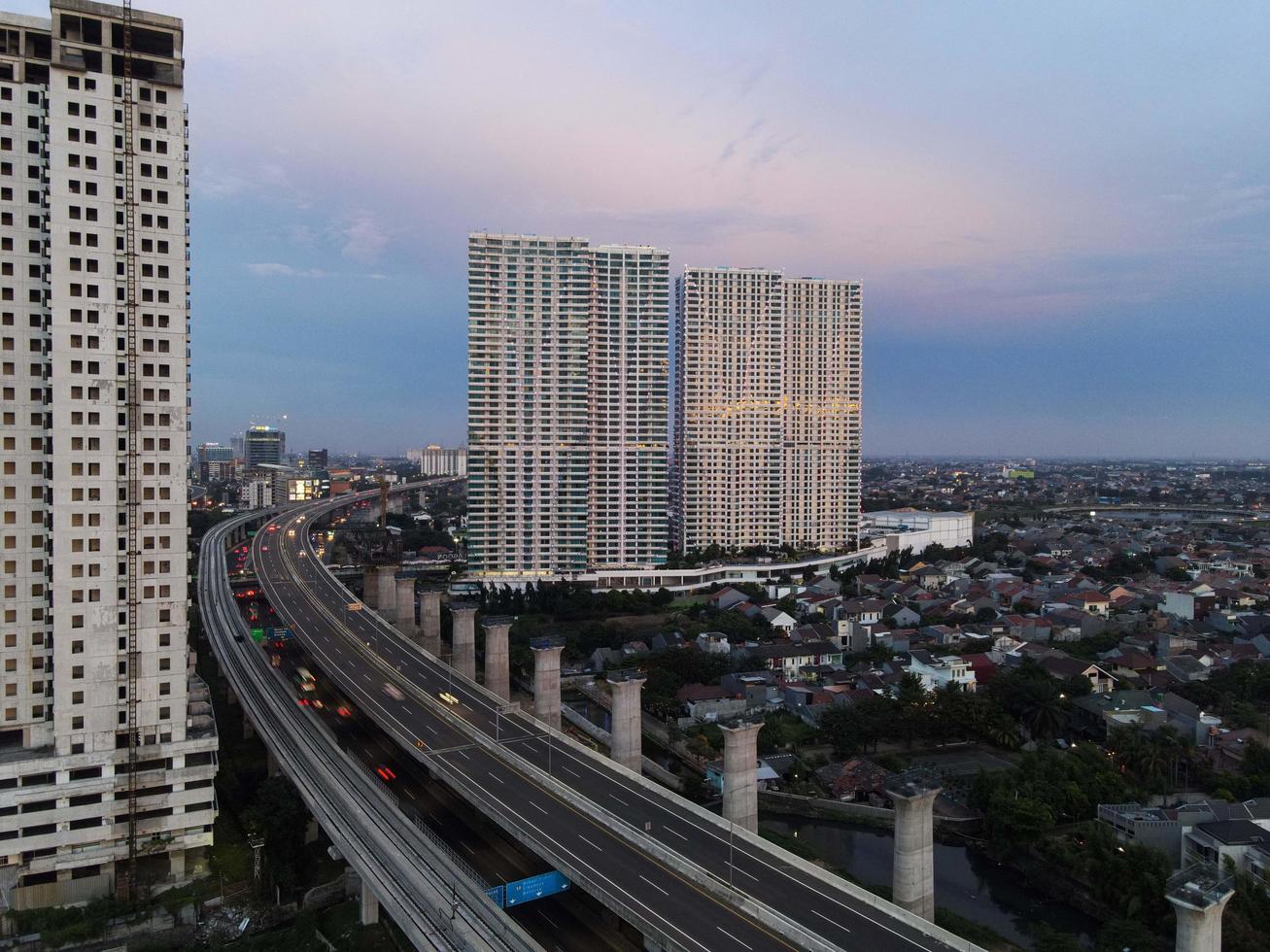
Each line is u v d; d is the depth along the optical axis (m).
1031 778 124.38
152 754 112.69
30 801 106.69
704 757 146.75
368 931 102.75
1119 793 123.69
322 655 187.75
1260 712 159.88
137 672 113.00
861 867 115.69
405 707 151.62
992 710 153.88
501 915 79.75
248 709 149.38
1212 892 75.50
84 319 109.81
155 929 104.19
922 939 78.38
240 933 104.12
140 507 113.19
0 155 112.19
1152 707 158.75
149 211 113.94
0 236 111.94
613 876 90.50
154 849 111.50
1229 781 128.25
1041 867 111.31
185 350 116.38
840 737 148.38
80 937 100.62
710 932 80.00
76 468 109.75
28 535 113.25
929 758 149.00
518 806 108.69
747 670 191.00
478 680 196.50
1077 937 99.00
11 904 105.06
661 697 169.50
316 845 124.56
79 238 109.69
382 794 106.38
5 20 112.50
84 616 110.31
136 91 113.19
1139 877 99.94
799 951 76.69
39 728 112.50
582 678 198.00
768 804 134.25
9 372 112.19
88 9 110.00
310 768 120.31
